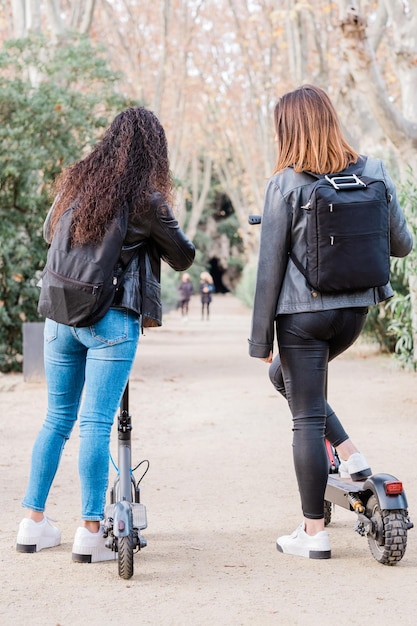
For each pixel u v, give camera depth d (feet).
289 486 20.31
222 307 179.32
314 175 14.10
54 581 13.30
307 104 14.29
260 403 35.47
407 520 13.94
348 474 15.72
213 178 239.91
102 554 14.35
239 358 58.03
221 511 17.94
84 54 51.98
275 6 90.27
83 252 13.57
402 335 46.32
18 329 50.72
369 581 13.20
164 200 14.02
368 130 59.62
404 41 49.80
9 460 23.90
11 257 49.60
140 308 14.10
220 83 142.20
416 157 44.96
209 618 11.66
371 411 32.40
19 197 48.67
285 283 14.21
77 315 13.56
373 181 14.19
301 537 14.62
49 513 17.79
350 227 13.79
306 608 12.03
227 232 253.24
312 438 14.35
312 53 87.30
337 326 14.19
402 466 22.38
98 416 14.10
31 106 47.19
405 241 15.25
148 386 42.01
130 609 12.03
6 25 84.64
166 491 19.89
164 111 129.18
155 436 27.99
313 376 14.28
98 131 53.21
